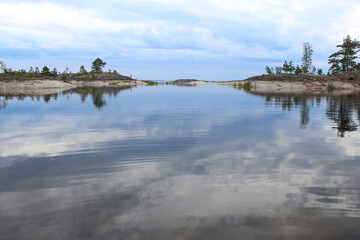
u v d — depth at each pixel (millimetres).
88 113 11203
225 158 4637
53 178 3729
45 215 2662
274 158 4613
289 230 2381
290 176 3732
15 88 41875
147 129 7520
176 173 3893
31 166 4285
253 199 2996
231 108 13141
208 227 2420
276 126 7965
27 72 67000
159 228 2400
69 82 61875
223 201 2947
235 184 3449
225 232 2344
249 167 4137
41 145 5711
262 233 2330
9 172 3996
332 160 4480
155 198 3029
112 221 2527
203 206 2830
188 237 2266
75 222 2518
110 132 7098
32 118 9766
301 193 3160
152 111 11922
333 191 3215
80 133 6980
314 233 2338
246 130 7324
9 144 5812
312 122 8727
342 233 2338
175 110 12312
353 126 7941
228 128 7648
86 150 5281
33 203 2938
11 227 2441
